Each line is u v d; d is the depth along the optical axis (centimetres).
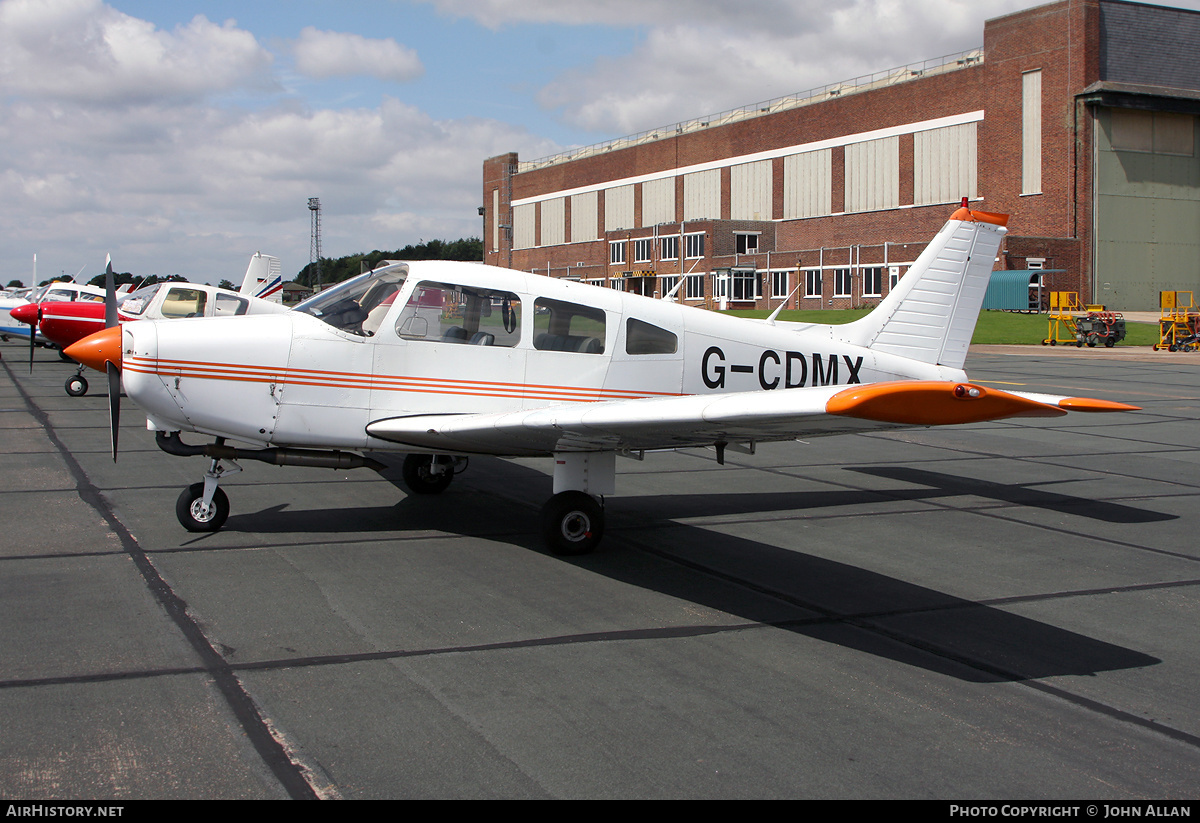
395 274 593
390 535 579
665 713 324
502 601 449
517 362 601
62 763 276
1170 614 447
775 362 687
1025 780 282
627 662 372
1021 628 425
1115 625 430
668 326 647
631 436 495
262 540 556
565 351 613
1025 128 3988
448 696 333
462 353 588
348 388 565
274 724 306
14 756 279
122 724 303
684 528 622
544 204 6962
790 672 366
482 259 7812
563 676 355
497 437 522
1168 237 4028
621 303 636
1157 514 679
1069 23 3816
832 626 424
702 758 291
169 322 551
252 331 552
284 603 434
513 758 288
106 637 382
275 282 2447
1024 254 3831
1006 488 779
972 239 760
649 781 275
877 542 588
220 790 263
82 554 512
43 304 1377
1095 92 3734
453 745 295
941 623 430
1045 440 1086
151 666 353
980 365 2136
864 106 4641
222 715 312
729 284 4891
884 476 835
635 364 635
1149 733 317
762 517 660
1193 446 1036
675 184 5806
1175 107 3888
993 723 323
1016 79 4006
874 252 4366
